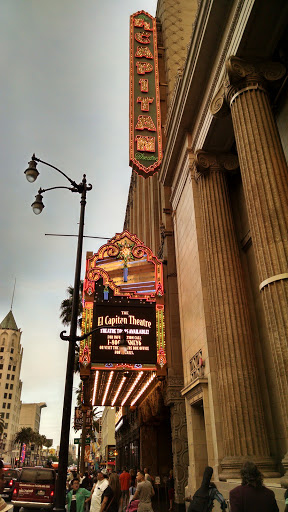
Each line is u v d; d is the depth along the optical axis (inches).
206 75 631.2
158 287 851.4
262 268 405.1
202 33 579.5
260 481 192.7
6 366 6230.3
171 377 833.5
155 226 1272.1
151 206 1342.3
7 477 1001.5
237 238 618.8
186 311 759.1
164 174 909.2
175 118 754.8
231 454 477.1
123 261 868.0
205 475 279.6
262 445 467.2
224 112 538.3
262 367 522.3
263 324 535.5
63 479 361.4
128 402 1241.4
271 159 434.3
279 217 406.3
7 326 6673.2
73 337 428.8
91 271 848.3
